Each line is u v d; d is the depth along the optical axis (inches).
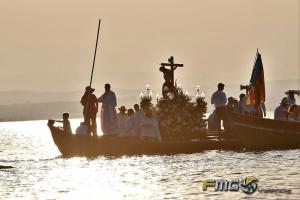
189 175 2866.6
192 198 2268.7
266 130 3991.1
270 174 2795.3
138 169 3127.5
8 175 3070.9
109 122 3880.4
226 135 4067.4
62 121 3853.3
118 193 2440.9
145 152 3786.9
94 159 3634.4
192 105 4047.7
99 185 2659.9
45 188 2625.5
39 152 4909.0
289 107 4074.8
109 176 2918.3
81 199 2343.8
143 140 3791.8
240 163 3248.0
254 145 4028.1
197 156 3624.5
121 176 2903.5
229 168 3063.5
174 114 4018.2
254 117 3991.1
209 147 3932.1
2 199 2378.2
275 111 4087.1
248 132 3993.6
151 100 3880.4
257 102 4128.9
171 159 3511.3
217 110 4074.8
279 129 3991.1
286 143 4013.3
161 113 4020.7
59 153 4697.3
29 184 2753.4
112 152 3791.8
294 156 3489.2
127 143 3779.5
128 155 3764.8
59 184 2728.8
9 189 2623.0
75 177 2925.7
